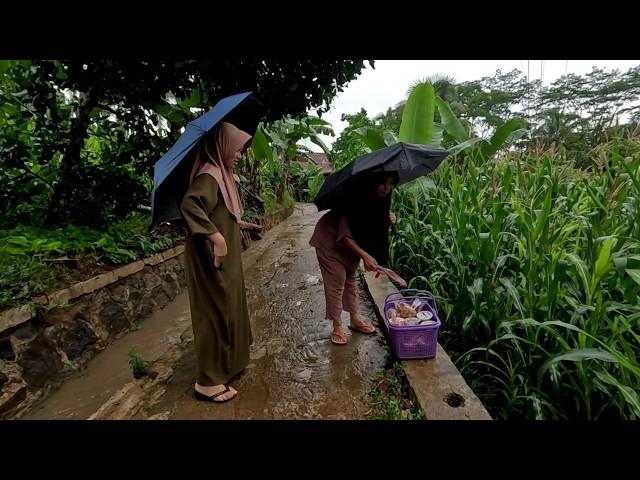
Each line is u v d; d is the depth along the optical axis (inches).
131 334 120.6
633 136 89.3
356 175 87.4
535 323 69.7
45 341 90.9
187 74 117.3
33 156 129.0
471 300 98.1
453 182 133.9
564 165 108.2
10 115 122.8
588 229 73.5
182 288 164.1
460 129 209.6
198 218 72.0
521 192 104.1
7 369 79.6
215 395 81.7
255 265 208.5
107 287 117.6
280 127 264.2
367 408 78.1
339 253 101.1
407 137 186.7
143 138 134.7
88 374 96.2
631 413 67.2
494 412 82.8
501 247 99.5
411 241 158.2
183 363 100.2
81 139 128.2
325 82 128.5
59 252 110.8
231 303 82.0
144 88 113.6
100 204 136.9
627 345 64.6
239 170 269.7
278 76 125.4
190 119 141.9
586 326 70.2
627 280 68.2
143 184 149.6
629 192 83.2
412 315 96.7
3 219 125.9
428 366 87.7
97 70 107.3
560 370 78.5
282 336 115.9
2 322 80.2
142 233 156.1
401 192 192.9
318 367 95.9
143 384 90.2
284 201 424.8
